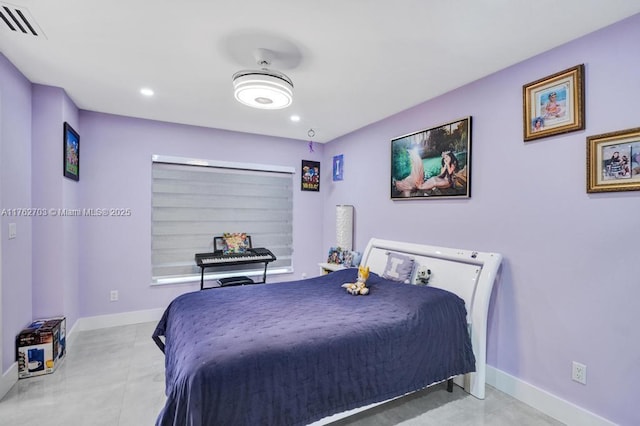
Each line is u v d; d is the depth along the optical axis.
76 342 3.16
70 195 3.12
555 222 2.09
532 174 2.22
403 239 3.36
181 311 2.20
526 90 2.24
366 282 2.82
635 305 1.74
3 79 2.25
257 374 1.48
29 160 2.66
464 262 2.61
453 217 2.80
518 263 2.30
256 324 1.89
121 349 3.02
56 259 2.82
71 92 2.94
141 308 3.77
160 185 3.88
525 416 2.08
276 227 4.64
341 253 4.01
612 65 1.82
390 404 2.20
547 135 2.11
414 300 2.27
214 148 4.15
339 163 4.53
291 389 1.55
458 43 2.04
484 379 2.30
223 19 1.81
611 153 1.83
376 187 3.78
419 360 2.02
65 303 2.96
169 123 3.89
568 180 2.02
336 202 4.59
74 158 3.19
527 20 1.79
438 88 2.77
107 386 2.38
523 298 2.26
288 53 2.18
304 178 4.79
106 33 1.97
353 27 1.88
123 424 1.96
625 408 1.77
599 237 1.88
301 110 3.38
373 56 2.21
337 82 2.65
